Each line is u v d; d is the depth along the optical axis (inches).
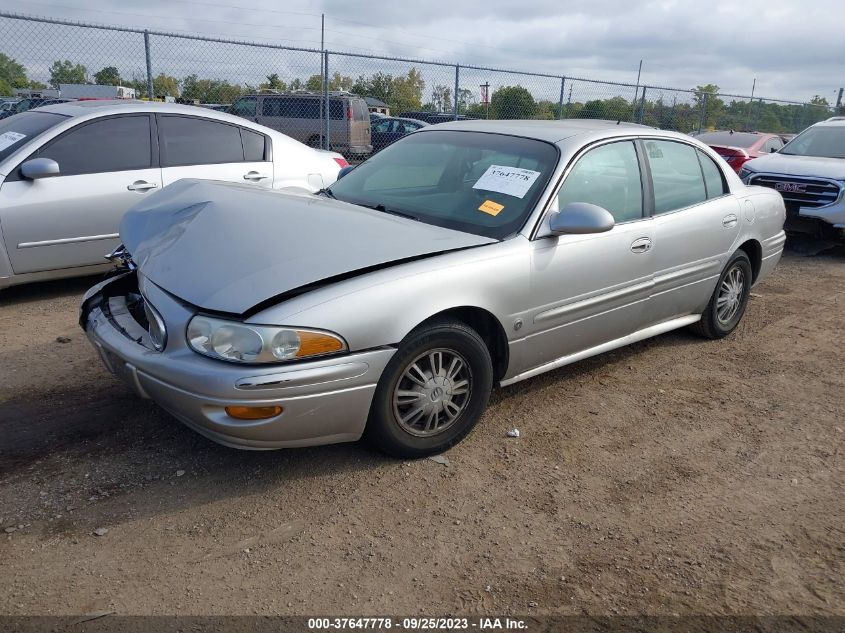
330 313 114.9
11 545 107.0
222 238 128.6
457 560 109.2
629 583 106.0
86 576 101.5
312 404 115.7
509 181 153.9
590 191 158.9
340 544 111.4
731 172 207.3
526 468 136.6
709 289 199.0
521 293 141.3
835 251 378.0
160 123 244.5
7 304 224.2
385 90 714.2
